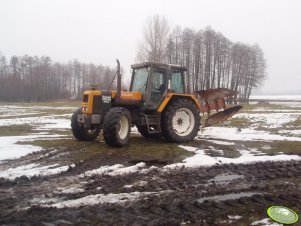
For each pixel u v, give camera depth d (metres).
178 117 9.08
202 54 38.28
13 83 67.69
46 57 78.75
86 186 4.86
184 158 6.82
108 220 3.65
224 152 7.51
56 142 8.75
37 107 33.59
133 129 12.30
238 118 16.38
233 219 3.70
